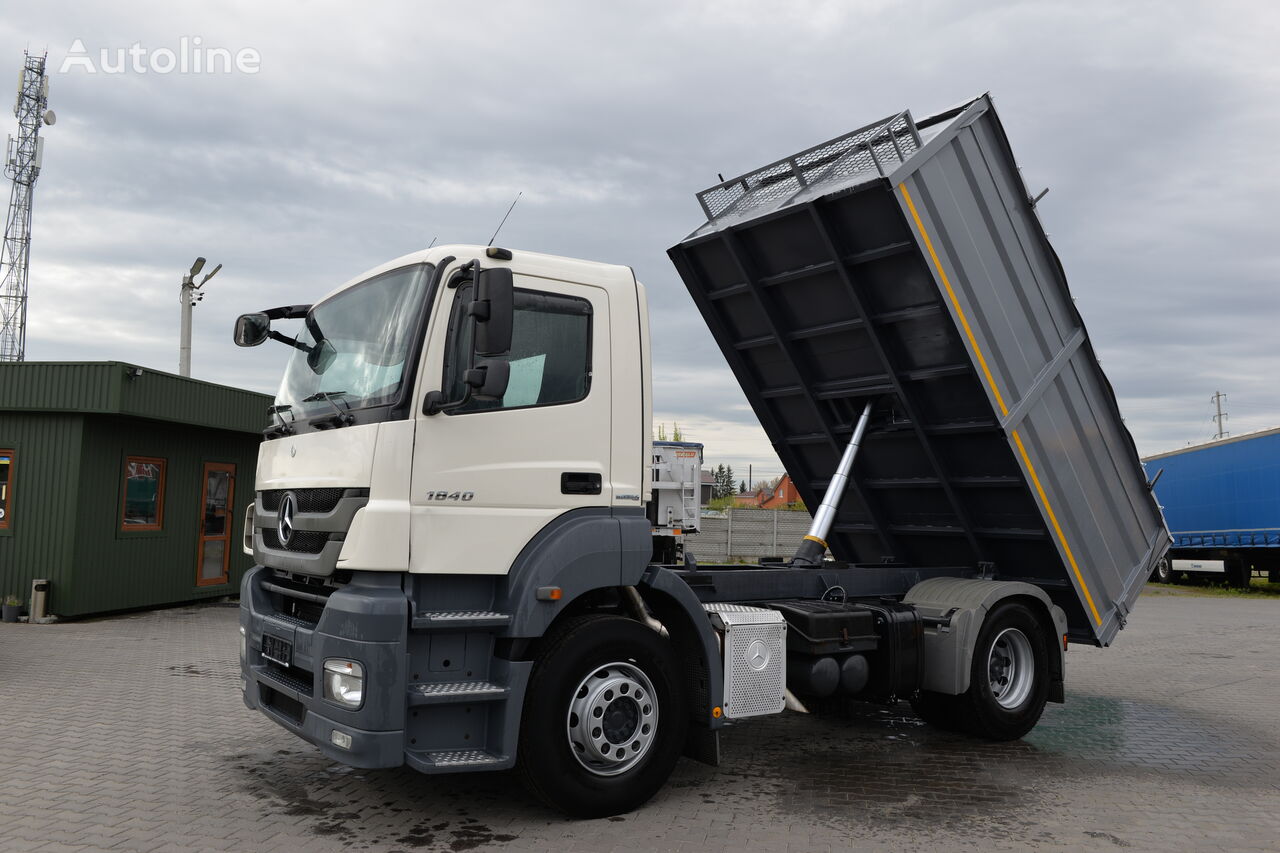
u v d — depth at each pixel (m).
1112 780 6.13
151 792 5.38
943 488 7.68
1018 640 7.30
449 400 4.81
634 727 5.23
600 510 5.29
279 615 5.44
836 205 6.74
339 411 5.05
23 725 6.93
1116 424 8.17
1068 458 7.62
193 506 15.27
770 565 7.74
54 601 12.76
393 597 4.59
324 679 4.61
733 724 7.69
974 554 8.00
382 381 4.89
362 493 4.69
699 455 22.03
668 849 4.63
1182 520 28.44
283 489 5.38
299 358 5.78
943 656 6.74
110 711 7.46
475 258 5.04
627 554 5.23
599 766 5.13
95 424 13.12
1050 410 7.48
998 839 4.90
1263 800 5.71
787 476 9.00
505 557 4.93
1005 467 7.21
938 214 6.61
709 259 7.77
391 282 5.23
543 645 5.00
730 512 25.89
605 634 5.10
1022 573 7.92
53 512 12.88
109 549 13.45
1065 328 7.74
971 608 6.83
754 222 7.18
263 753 6.27
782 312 7.70
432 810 5.17
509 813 5.14
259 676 5.30
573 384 5.29
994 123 7.14
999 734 7.05
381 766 4.44
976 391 6.92
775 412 8.57
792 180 7.27
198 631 12.27
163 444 14.53
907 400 7.30
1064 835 4.98
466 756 4.69
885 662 6.57
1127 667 11.48
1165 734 7.57
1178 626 16.70
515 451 5.02
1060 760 6.66
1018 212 7.41
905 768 6.33
